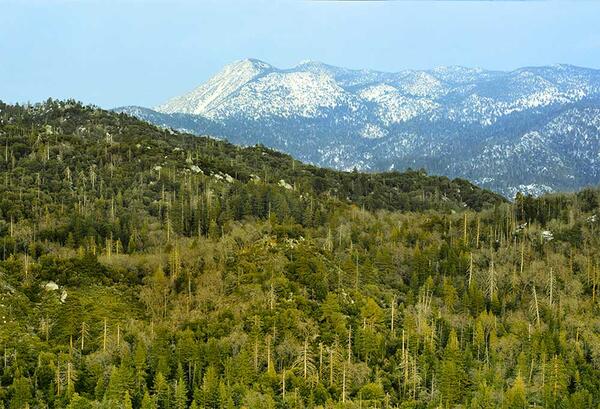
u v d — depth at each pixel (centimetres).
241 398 14250
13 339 15675
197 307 17850
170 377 15138
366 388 15038
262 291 17900
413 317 18050
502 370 16400
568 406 14875
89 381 14650
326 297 17888
